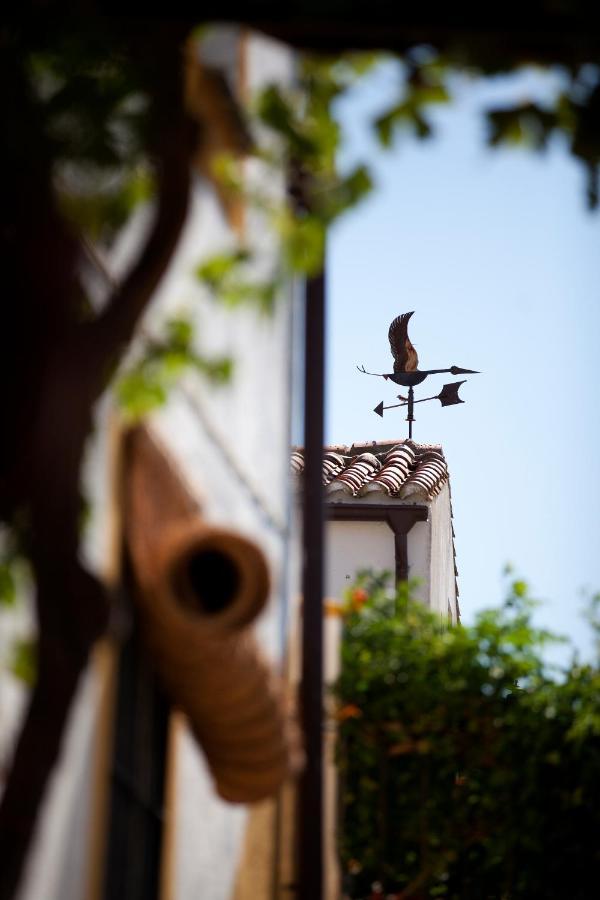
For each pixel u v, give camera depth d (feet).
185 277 27.58
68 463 14.49
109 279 21.95
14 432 15.05
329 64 20.81
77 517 14.47
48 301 15.25
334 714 36.76
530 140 18.60
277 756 23.59
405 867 36.88
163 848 25.66
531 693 36.50
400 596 38.81
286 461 42.45
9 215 15.62
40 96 18.65
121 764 22.86
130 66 18.12
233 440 33.65
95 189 19.11
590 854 35.76
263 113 20.24
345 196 19.69
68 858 19.10
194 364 19.89
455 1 16.70
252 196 21.24
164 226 16.69
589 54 17.61
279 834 36.11
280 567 40.57
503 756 36.22
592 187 18.43
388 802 37.09
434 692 36.78
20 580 17.29
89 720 20.31
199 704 22.74
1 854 13.75
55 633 14.08
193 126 17.84
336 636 37.40
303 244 20.02
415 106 19.51
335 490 65.36
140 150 18.49
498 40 17.38
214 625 21.89
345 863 36.86
